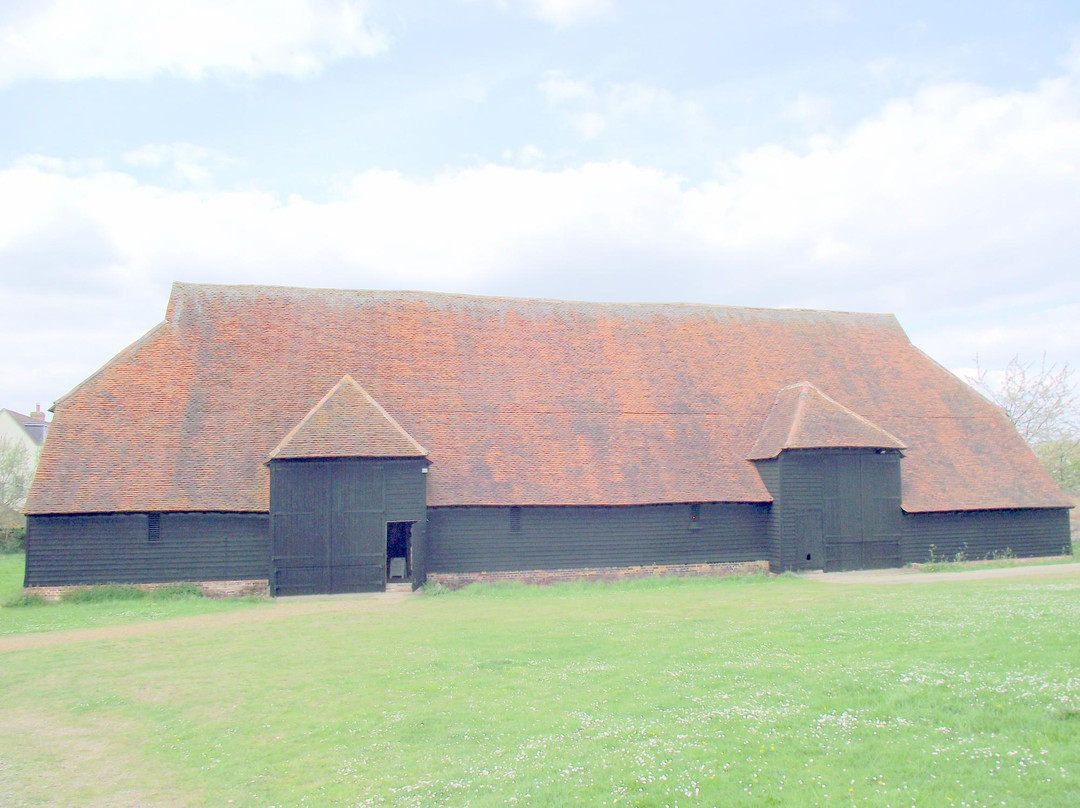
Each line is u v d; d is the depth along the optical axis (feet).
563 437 111.55
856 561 112.06
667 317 134.82
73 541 92.99
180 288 116.37
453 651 58.75
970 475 120.78
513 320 127.03
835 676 42.93
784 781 29.84
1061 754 29.53
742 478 111.86
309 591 95.61
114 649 65.62
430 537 101.35
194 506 94.38
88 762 39.96
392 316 121.70
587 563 105.09
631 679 47.19
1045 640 46.44
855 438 111.86
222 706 47.50
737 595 87.92
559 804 29.63
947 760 30.17
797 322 139.95
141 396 102.94
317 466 96.84
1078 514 160.45
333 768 36.55
